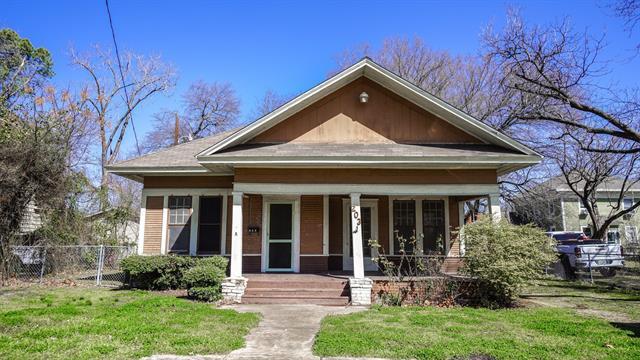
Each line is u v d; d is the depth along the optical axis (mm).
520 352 5969
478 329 7434
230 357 5844
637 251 27109
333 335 6898
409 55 29516
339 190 11312
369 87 12695
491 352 5957
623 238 33438
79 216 15609
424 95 12125
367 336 6848
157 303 9477
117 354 5754
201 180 14086
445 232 14391
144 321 7691
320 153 11094
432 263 11953
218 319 8078
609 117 14602
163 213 14008
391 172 11445
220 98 41844
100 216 17922
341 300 10531
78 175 15805
